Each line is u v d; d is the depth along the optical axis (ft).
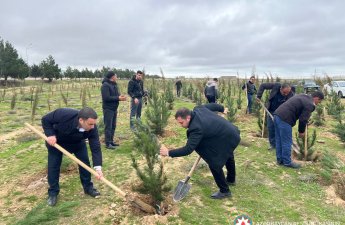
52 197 16.63
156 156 16.07
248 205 16.51
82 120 14.66
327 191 18.38
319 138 31.19
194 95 69.56
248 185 19.02
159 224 14.44
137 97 30.99
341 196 18.88
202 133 15.46
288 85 24.80
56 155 16.44
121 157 24.13
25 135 33.94
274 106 26.14
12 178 20.63
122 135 31.04
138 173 15.61
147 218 14.79
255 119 41.16
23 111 55.21
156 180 15.43
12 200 17.38
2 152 27.76
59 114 15.31
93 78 190.90
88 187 17.52
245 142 27.66
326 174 19.72
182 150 15.44
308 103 21.38
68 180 19.65
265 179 19.95
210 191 18.08
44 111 55.57
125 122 40.06
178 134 31.48
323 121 40.04
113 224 14.70
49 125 15.51
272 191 18.31
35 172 21.47
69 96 90.22
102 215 15.38
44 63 160.66
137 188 15.79
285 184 19.33
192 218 15.02
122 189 18.20
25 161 24.38
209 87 50.60
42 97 85.05
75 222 14.85
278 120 21.88
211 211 15.83
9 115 50.14
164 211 15.81
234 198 17.28
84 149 17.15
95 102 71.31
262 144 27.76
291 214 15.62
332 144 28.94
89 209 15.98
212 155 16.14
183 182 16.40
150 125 30.53
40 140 31.53
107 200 16.92
